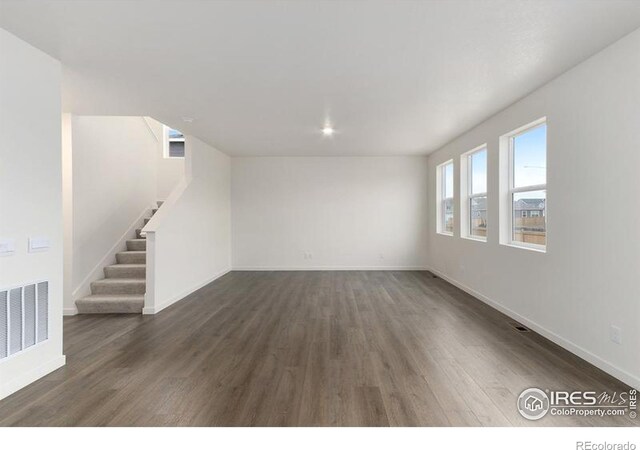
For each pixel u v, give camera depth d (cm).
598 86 296
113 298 495
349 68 331
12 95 267
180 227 569
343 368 304
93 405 246
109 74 344
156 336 392
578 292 321
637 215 260
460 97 409
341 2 229
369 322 437
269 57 308
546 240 371
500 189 472
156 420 227
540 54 301
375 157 833
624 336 271
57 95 309
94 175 529
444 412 235
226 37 274
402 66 327
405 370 298
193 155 622
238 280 719
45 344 295
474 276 566
